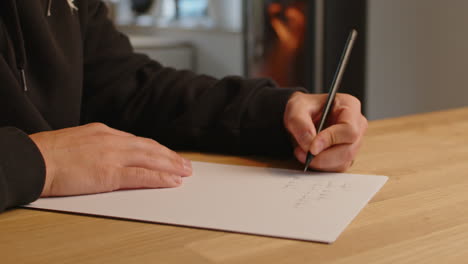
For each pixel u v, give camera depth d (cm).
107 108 99
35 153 60
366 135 100
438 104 244
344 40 256
